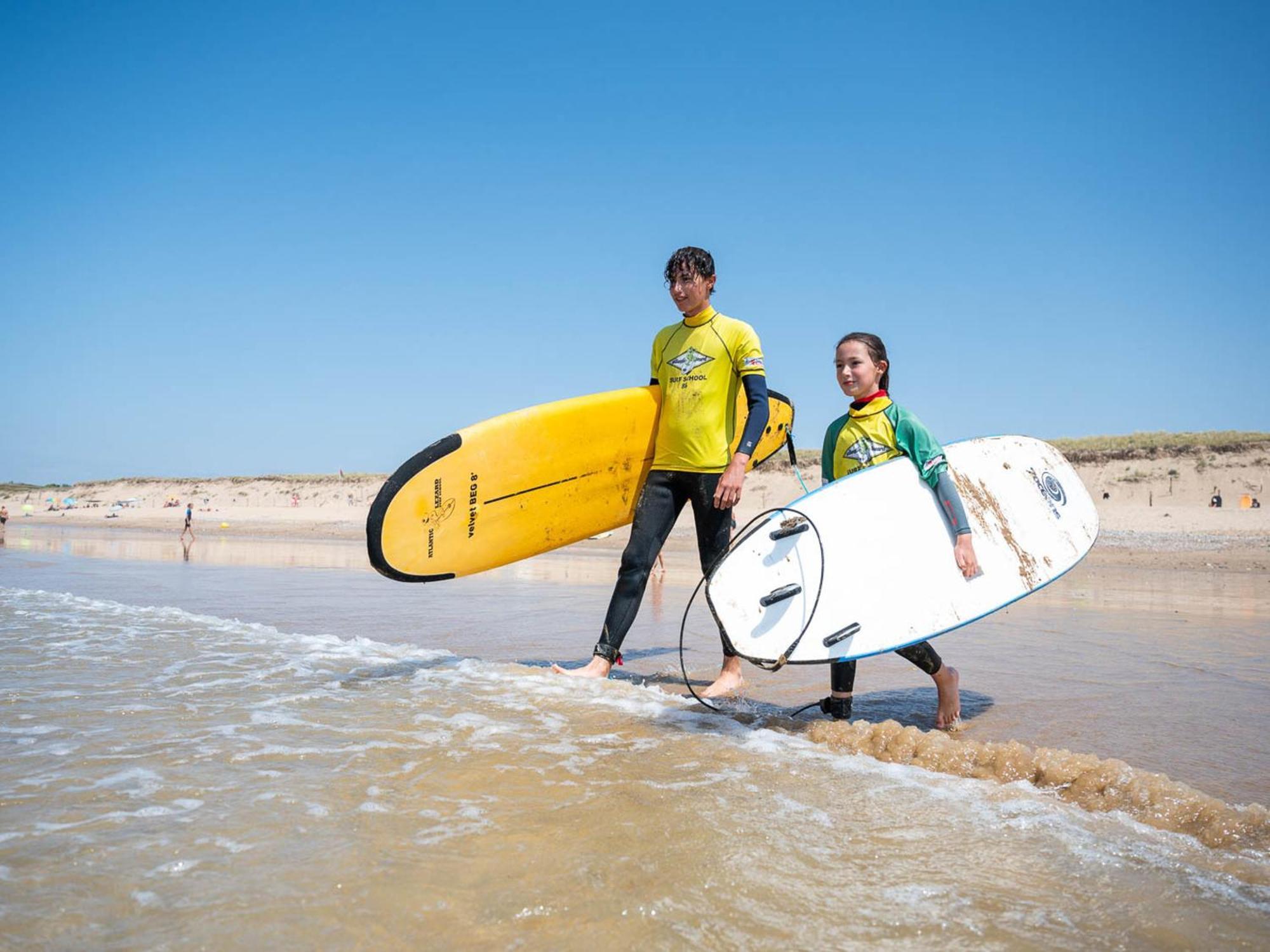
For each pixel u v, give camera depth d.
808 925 1.56
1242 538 19.44
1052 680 4.11
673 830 2.01
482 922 1.55
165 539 24.62
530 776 2.46
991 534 3.44
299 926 1.52
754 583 3.10
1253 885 1.75
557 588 9.38
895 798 2.29
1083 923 1.57
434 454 4.08
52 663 4.26
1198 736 3.05
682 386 4.13
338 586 9.24
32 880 1.71
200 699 3.47
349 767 2.53
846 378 3.47
